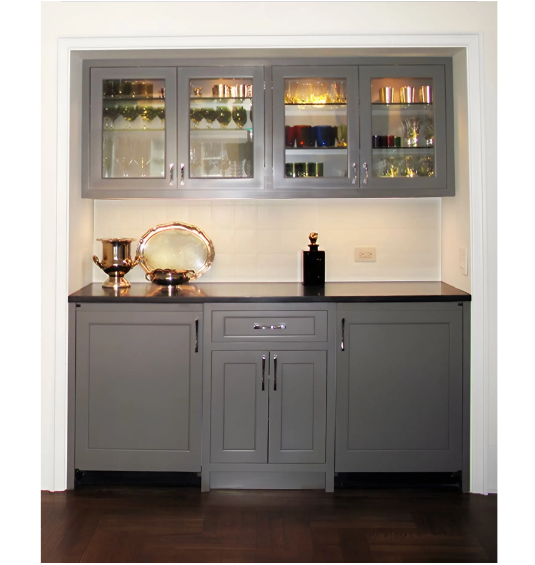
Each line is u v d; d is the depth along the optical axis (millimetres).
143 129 3682
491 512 3252
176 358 3443
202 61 3617
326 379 3447
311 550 2877
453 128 3664
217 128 3686
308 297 3404
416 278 4016
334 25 3402
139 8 3402
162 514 3211
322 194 3680
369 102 3650
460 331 3461
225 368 3439
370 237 4016
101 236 3984
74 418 3477
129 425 3475
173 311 3426
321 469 3477
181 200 3979
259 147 3662
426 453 3486
